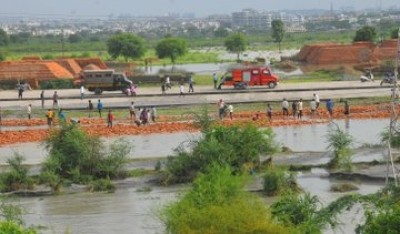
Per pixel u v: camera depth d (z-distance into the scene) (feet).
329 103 486.38
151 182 325.83
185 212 186.39
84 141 332.39
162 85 622.13
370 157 354.95
